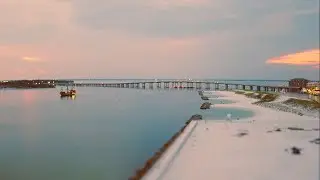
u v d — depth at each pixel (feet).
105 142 123.13
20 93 531.50
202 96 345.51
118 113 221.46
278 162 76.74
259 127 123.34
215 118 159.84
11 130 156.56
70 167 92.12
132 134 138.82
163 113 215.10
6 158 103.55
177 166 74.95
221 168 73.20
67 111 240.32
